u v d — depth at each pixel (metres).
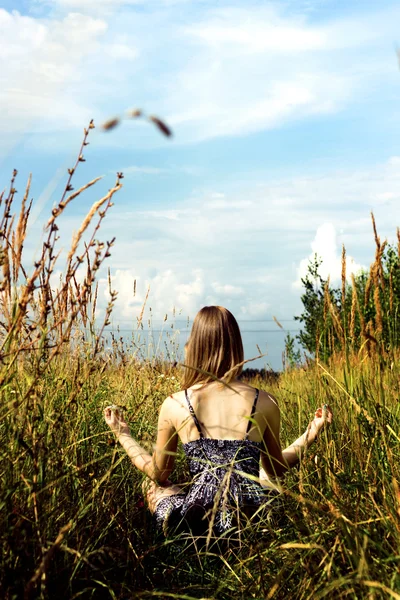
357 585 1.86
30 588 1.61
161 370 4.12
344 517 1.94
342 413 2.95
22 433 2.07
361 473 2.44
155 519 2.58
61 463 2.11
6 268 2.10
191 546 2.38
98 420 3.01
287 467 2.63
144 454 2.69
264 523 2.40
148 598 2.04
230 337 2.59
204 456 2.49
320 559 2.07
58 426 2.23
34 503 1.90
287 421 3.90
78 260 2.24
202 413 2.54
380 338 2.73
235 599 2.03
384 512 2.15
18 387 2.27
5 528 1.85
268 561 2.18
